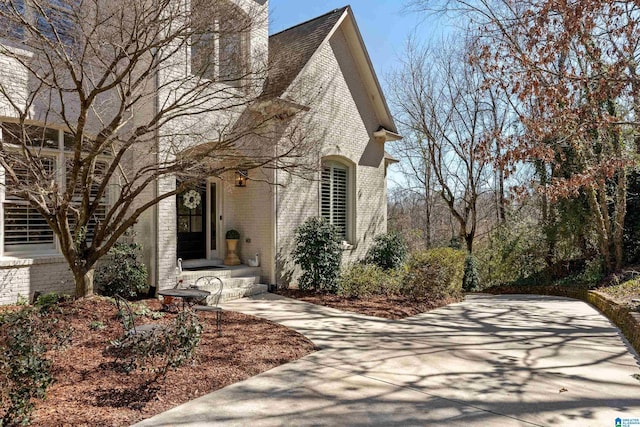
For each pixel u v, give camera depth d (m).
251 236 11.17
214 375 4.83
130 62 6.02
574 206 13.64
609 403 4.26
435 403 4.24
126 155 8.86
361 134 14.24
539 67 6.88
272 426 3.70
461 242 19.06
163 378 4.62
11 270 7.42
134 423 3.68
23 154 6.15
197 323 4.83
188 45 7.04
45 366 3.76
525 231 15.34
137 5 6.27
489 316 8.75
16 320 4.85
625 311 7.50
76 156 6.21
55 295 7.01
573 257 14.55
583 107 6.66
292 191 11.38
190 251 10.88
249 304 9.12
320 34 12.53
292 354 5.77
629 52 6.27
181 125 8.82
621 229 12.15
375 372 5.14
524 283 14.75
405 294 10.47
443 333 7.15
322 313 8.48
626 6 5.91
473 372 5.17
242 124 8.83
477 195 20.58
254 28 8.78
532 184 11.12
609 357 5.82
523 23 6.80
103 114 8.52
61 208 6.40
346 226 13.91
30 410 3.46
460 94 20.03
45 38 5.62
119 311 5.18
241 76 7.74
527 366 5.41
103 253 7.12
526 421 3.85
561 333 7.21
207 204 11.20
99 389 4.29
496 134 8.44
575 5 6.01
